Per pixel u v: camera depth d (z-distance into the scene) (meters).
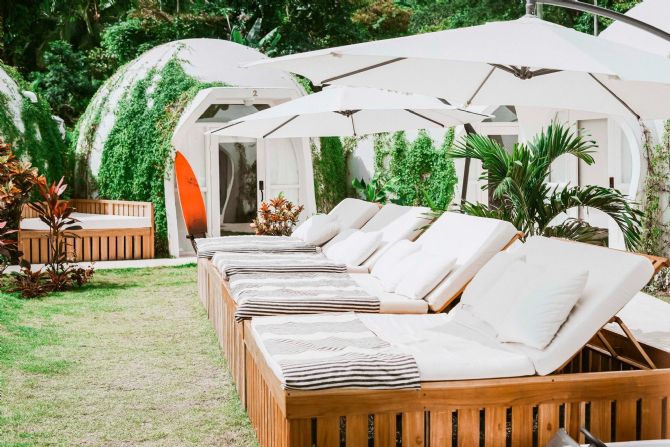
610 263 4.20
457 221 6.45
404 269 6.02
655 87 4.78
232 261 7.16
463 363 3.76
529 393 3.71
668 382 3.84
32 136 13.75
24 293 9.03
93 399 5.12
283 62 4.12
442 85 5.32
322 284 6.06
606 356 4.59
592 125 10.59
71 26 26.47
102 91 14.55
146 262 12.16
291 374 3.46
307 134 9.45
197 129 13.27
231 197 14.04
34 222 12.73
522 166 6.98
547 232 7.16
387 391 3.53
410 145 14.27
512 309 4.21
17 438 4.36
